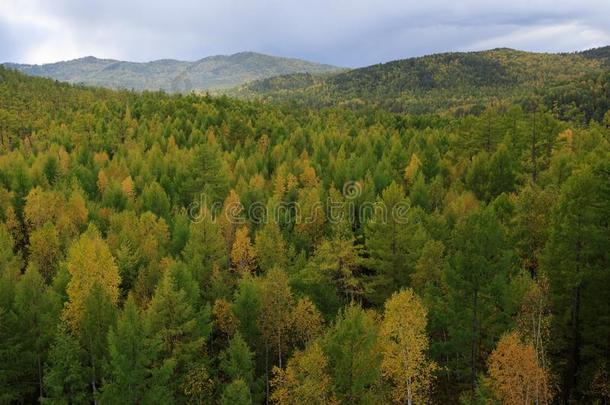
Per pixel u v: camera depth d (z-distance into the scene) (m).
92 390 34.00
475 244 29.81
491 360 28.22
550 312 29.95
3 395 33.03
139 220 59.03
